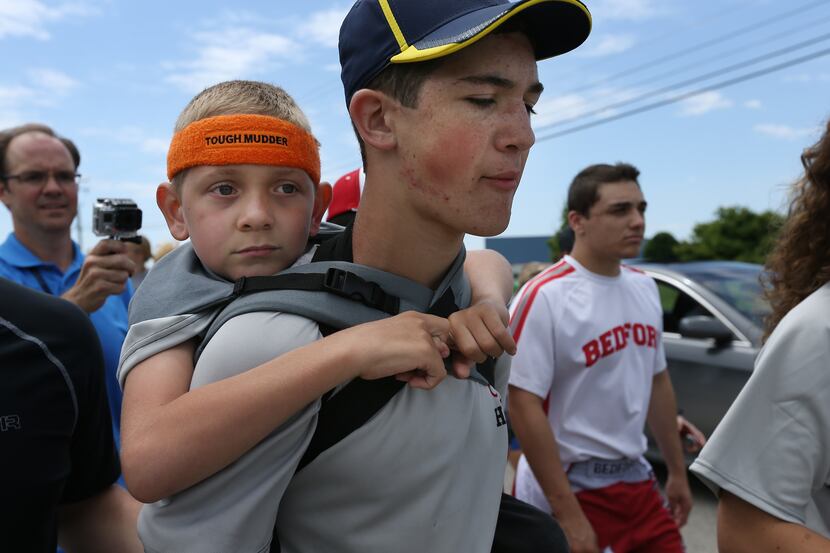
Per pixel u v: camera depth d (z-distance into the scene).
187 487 0.80
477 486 0.97
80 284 2.13
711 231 30.88
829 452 1.16
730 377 3.94
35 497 1.08
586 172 2.59
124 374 0.88
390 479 0.88
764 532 1.18
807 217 1.33
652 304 2.62
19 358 1.10
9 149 2.36
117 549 1.26
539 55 0.97
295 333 0.86
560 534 1.15
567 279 2.47
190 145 0.93
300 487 0.89
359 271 0.92
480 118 0.85
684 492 2.68
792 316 1.21
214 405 0.76
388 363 0.82
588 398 2.39
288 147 0.94
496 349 0.89
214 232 0.94
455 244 0.97
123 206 2.15
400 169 0.89
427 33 0.86
